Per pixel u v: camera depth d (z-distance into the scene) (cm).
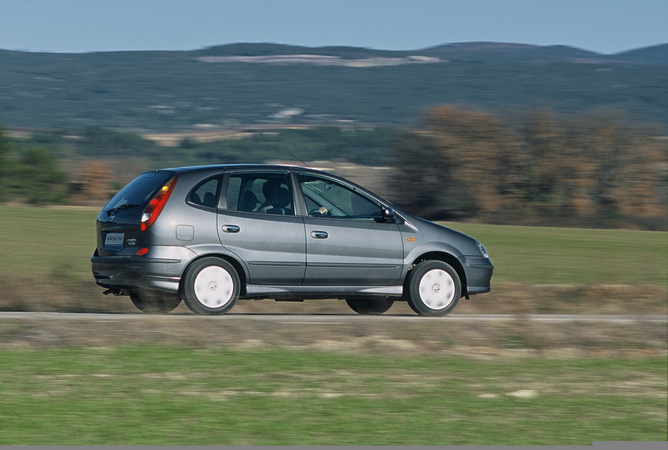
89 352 1462
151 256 1778
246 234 1841
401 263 1959
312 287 1905
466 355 1571
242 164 1898
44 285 2508
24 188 9938
